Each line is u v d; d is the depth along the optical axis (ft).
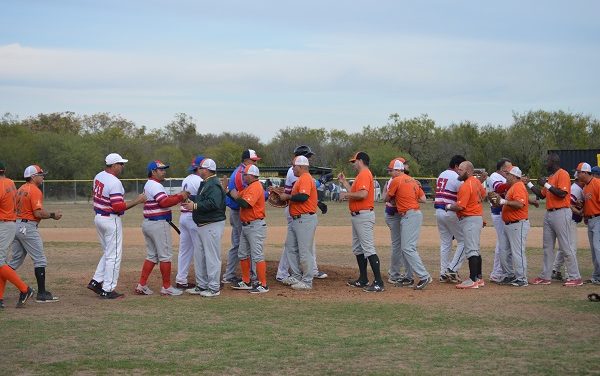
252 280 60.23
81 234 115.85
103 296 53.98
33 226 52.26
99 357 36.11
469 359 35.12
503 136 298.76
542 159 282.97
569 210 59.88
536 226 124.36
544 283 61.57
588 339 39.32
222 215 55.26
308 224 57.93
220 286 59.21
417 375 32.42
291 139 304.50
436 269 72.28
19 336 40.88
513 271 62.08
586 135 303.48
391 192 59.00
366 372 32.99
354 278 64.34
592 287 59.31
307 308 50.11
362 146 292.40
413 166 263.08
